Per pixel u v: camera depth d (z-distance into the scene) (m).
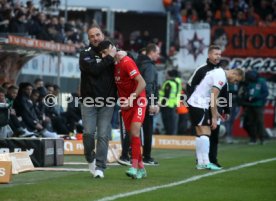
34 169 23.23
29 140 24.50
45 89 34.50
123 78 20.77
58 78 37.66
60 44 35.91
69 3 55.97
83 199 16.55
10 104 30.14
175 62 47.34
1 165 19.62
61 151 25.69
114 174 22.14
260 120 42.19
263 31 49.69
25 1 43.50
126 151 25.84
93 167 21.22
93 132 20.86
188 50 47.00
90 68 20.38
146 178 21.27
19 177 21.34
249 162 27.73
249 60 49.84
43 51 35.03
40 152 24.45
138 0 58.34
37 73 38.50
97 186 19.00
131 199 16.66
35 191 17.73
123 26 59.47
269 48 49.66
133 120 21.02
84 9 56.66
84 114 20.81
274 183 20.39
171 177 21.66
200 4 56.16
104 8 57.00
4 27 36.19
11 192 17.48
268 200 16.95
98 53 20.53
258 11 56.12
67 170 23.30
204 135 24.17
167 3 56.38
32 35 37.47
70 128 35.28
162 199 16.80
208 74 23.81
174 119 40.47
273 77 49.84
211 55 23.88
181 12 56.56
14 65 34.75
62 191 17.84
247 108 42.62
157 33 58.81
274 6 56.12
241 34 49.84
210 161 24.98
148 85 25.95
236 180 21.03
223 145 40.44
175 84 40.28
